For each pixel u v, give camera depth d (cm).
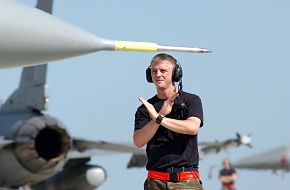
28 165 2812
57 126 2797
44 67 2928
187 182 1027
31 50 1064
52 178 3319
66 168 3306
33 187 3300
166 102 998
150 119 1050
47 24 1072
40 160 2784
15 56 1065
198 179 1041
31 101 2920
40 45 1062
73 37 1084
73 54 1094
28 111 2919
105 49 1100
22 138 2797
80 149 3069
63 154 2809
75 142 3036
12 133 2820
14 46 1052
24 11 1073
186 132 1000
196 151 1041
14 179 2895
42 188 3306
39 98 2912
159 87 1040
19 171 2842
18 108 2941
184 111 1027
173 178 1025
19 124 2830
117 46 1105
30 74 2956
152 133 1004
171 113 1029
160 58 1039
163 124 994
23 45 1057
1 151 2836
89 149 3077
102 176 3275
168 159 1027
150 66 1069
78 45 1089
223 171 2862
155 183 1034
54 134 2822
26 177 2875
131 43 1116
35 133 2791
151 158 1038
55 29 1072
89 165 3281
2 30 1043
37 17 1074
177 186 1024
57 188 3312
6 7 1059
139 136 1014
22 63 1087
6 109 2981
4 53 1053
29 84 2953
